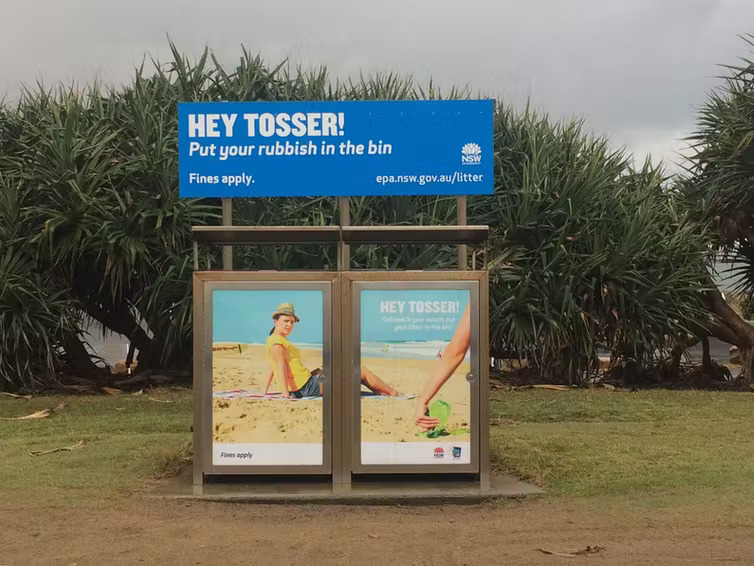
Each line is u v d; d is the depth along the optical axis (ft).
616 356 44.24
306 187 22.82
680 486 20.92
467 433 20.44
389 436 20.35
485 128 22.88
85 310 44.75
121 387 40.52
